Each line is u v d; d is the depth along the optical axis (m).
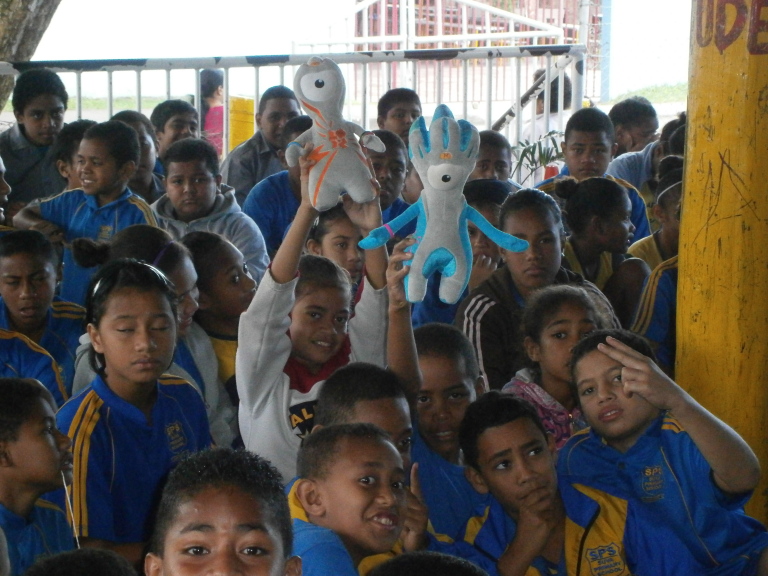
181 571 1.60
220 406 3.30
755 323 3.00
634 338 2.71
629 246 4.90
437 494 2.80
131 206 4.56
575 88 7.04
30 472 2.29
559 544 2.56
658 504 2.63
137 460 2.63
